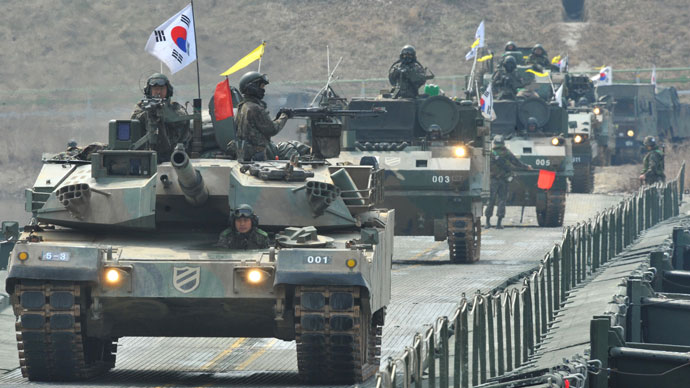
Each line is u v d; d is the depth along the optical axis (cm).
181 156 6084
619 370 5231
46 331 5928
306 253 5850
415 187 11881
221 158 7244
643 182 16138
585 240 9881
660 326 6769
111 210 6575
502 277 10625
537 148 16050
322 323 5847
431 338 5084
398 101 13112
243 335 6341
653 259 8362
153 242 6494
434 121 12912
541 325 7456
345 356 5938
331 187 6612
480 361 5875
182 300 5972
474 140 12812
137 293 5944
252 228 6259
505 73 17462
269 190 6638
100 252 5928
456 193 11912
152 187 6569
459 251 11975
